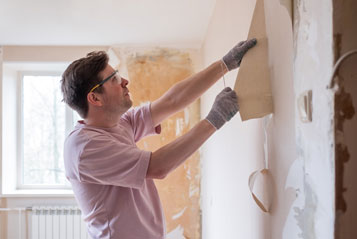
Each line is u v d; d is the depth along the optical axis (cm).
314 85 73
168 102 152
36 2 248
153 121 154
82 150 124
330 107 66
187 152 113
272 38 105
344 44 64
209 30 294
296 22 83
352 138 64
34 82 403
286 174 94
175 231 364
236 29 165
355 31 64
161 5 256
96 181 128
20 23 295
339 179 64
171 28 313
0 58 364
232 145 178
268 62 109
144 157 115
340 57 64
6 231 364
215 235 259
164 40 355
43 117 404
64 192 379
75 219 366
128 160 117
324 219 69
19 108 396
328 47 66
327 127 67
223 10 207
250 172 136
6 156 375
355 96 64
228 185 193
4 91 375
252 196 122
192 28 314
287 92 92
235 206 170
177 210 365
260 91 108
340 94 64
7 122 379
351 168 64
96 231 137
